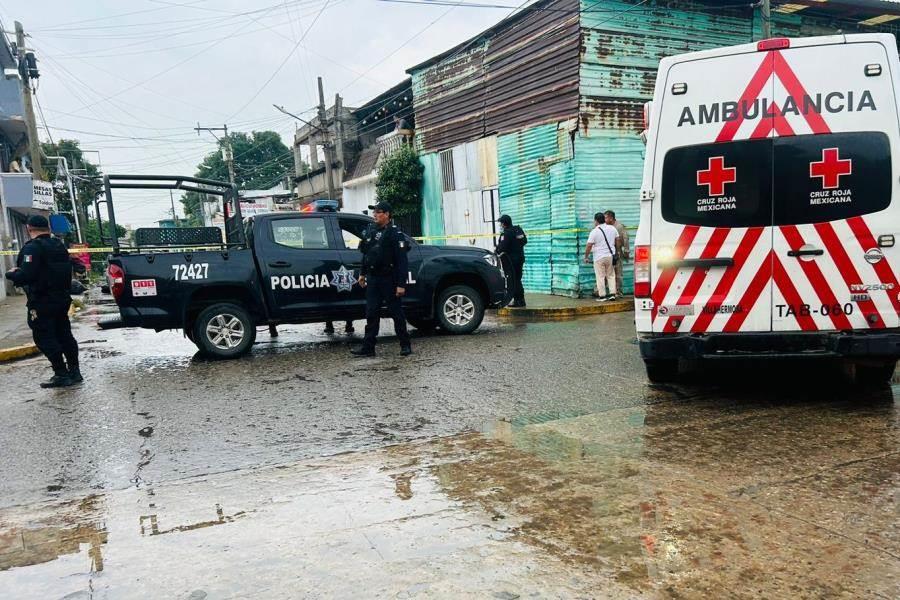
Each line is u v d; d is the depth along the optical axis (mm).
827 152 4660
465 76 16750
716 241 4871
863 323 4695
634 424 4641
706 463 3818
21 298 18922
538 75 14148
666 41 13664
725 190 4828
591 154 13234
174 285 7652
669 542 2889
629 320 10281
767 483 3490
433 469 3932
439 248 8992
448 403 5441
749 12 14328
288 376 6793
